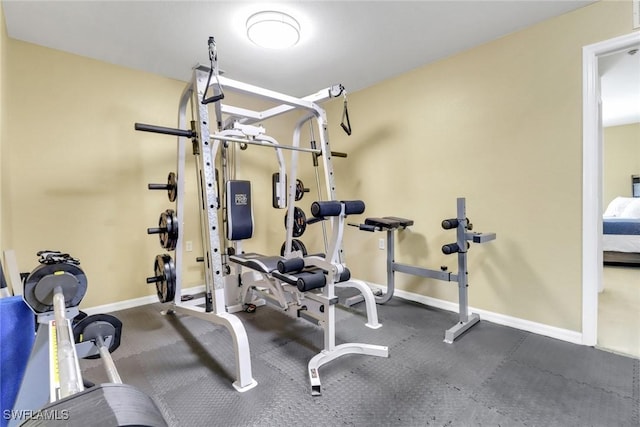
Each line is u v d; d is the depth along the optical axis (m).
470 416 1.48
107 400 0.50
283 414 1.51
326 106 3.95
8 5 1.98
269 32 2.23
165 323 2.63
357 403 1.58
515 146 2.42
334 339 2.14
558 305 2.26
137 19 2.16
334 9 2.08
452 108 2.78
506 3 2.04
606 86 3.56
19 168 2.45
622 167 5.72
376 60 2.84
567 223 2.20
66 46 2.55
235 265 2.99
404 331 2.43
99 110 2.82
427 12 2.13
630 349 2.09
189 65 2.91
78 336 1.22
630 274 3.86
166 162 3.22
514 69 2.40
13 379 1.04
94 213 2.82
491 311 2.60
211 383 1.78
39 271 1.14
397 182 3.23
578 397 1.61
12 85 2.40
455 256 2.81
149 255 3.13
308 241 4.33
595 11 2.05
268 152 4.09
